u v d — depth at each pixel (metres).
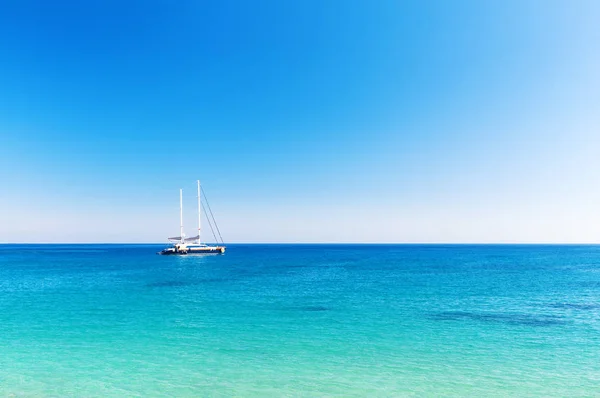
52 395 13.81
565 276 60.03
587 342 20.78
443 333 22.69
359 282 51.06
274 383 14.84
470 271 70.19
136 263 97.81
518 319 26.78
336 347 19.72
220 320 26.31
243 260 112.94
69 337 21.80
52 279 56.12
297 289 43.44
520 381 15.12
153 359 17.75
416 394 13.86
